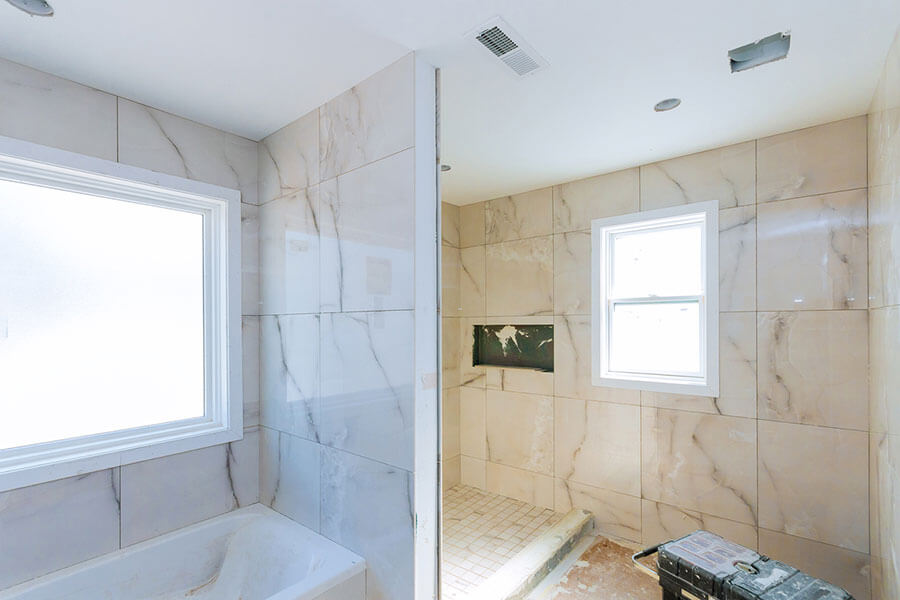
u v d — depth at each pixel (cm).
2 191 162
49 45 148
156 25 138
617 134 218
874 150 179
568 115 198
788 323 212
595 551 250
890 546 156
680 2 126
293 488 201
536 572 220
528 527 273
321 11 131
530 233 310
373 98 167
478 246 341
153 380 198
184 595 187
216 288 215
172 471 192
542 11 131
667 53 152
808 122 204
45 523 160
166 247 204
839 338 200
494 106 190
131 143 184
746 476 223
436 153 162
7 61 155
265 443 218
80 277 180
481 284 338
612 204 271
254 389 221
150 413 197
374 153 167
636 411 260
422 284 156
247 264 220
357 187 174
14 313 164
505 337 334
